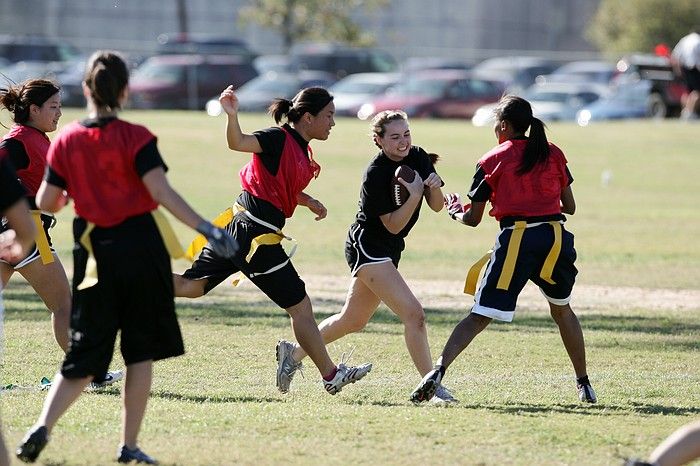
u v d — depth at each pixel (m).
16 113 28.36
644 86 144.12
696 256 62.38
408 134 28.31
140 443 23.03
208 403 27.66
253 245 28.08
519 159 27.59
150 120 118.38
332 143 111.88
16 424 24.61
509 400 29.02
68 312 29.27
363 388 30.66
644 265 59.03
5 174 19.83
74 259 21.72
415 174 28.08
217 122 119.69
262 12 194.75
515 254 27.50
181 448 22.69
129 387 21.33
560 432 24.67
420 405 27.95
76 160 20.88
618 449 23.30
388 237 28.89
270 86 146.25
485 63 191.62
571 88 153.25
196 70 145.50
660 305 47.50
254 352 35.56
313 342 28.73
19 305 44.22
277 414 26.11
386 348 36.72
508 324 41.91
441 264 58.97
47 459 21.56
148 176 20.67
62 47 164.38
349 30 196.12
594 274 55.97
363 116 142.50
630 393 30.12
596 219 77.62
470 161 104.31
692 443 19.12
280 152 28.08
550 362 34.91
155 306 21.22
